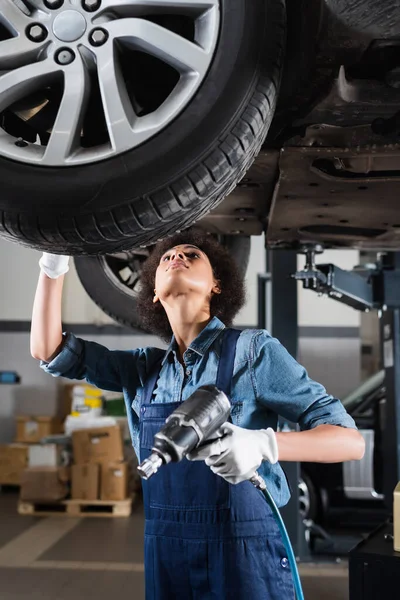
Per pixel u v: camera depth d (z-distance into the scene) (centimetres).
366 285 377
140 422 151
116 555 480
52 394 865
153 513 146
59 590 397
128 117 133
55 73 135
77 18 134
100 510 648
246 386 144
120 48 136
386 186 196
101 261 342
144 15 137
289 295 432
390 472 425
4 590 396
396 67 151
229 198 225
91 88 139
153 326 175
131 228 134
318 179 191
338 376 888
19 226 134
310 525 465
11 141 136
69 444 677
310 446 123
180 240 166
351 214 231
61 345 161
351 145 173
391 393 425
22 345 873
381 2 132
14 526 580
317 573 418
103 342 876
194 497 140
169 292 153
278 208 223
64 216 132
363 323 768
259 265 873
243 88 134
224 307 162
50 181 132
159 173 131
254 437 115
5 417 865
